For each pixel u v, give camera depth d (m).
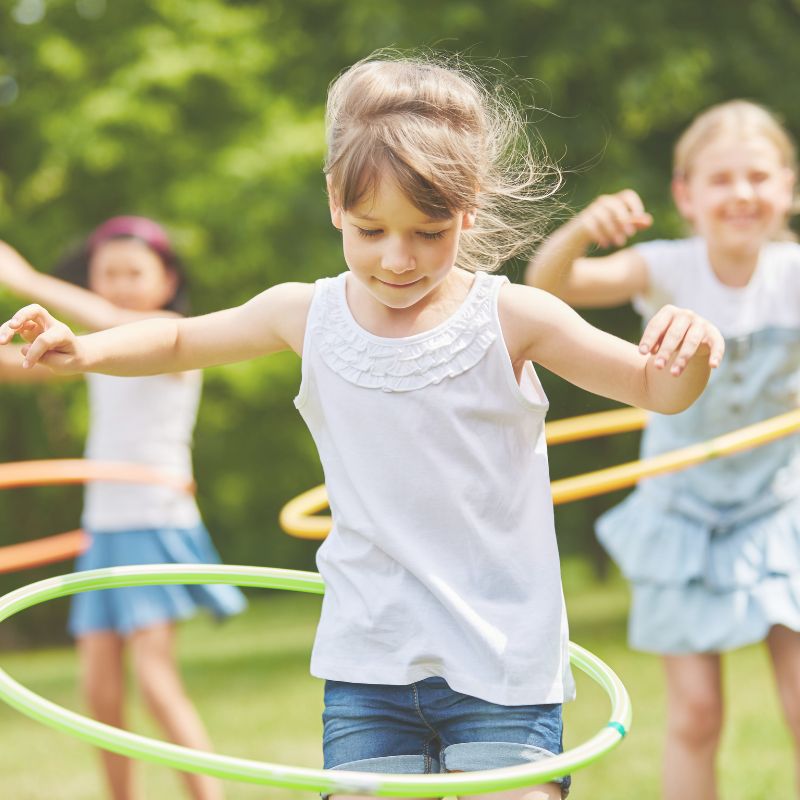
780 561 10.36
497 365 6.55
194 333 7.09
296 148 32.69
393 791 5.21
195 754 5.36
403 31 30.19
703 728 10.44
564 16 29.45
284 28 34.94
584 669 7.23
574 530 35.84
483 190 6.70
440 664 6.43
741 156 10.61
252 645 27.16
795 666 10.30
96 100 33.00
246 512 38.28
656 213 28.08
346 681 6.59
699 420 10.81
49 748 16.66
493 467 6.56
